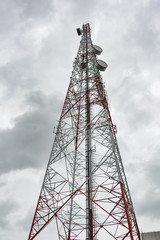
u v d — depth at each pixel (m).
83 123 31.53
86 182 23.75
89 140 27.30
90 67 36.72
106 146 23.64
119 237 16.89
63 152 25.77
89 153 26.12
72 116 30.59
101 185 20.47
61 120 28.70
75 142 29.64
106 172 21.86
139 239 19.42
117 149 24.45
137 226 20.28
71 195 21.64
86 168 25.36
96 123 26.72
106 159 21.80
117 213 18.67
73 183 26.11
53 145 25.98
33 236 18.06
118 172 19.50
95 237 20.52
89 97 31.61
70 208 24.20
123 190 19.17
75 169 27.92
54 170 23.89
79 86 33.91
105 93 30.95
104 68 35.81
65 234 21.30
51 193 22.12
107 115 25.88
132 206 21.48
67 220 22.77
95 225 21.08
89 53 40.47
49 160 24.52
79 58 39.88
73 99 32.19
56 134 27.12
